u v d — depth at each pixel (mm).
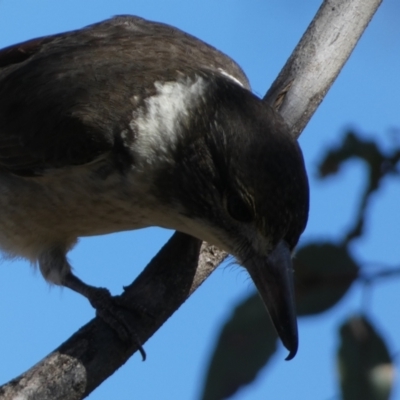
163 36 10328
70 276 10055
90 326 8398
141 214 9414
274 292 8227
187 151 8773
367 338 6168
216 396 6238
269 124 8383
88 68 9805
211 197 8680
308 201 8148
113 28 10594
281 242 8266
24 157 9672
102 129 9156
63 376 7711
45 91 9836
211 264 9133
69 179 9414
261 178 8102
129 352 8398
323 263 6297
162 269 9008
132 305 8688
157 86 9281
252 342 6344
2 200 10125
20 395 7473
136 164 9023
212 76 9242
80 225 9844
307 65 10297
